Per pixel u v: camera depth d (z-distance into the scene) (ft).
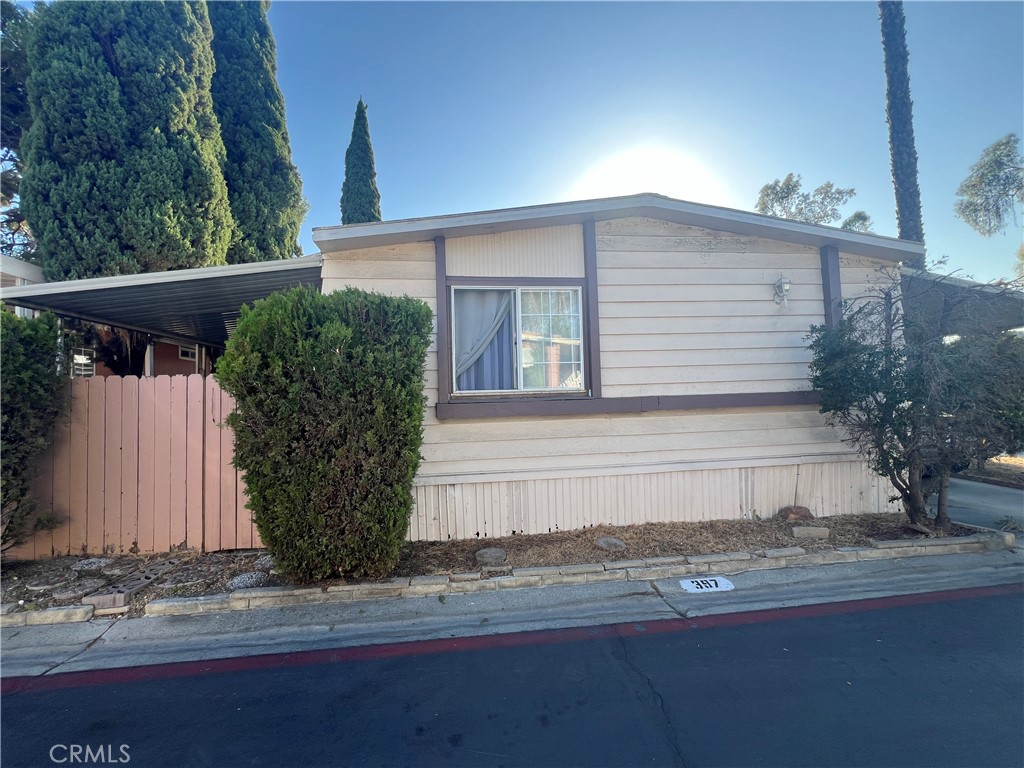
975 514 23.12
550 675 10.84
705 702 9.81
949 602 14.44
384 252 19.35
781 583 15.75
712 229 21.80
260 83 44.27
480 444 19.61
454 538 19.21
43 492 17.56
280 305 14.47
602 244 20.99
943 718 9.24
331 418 14.33
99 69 31.17
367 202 62.95
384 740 8.82
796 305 22.43
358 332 14.78
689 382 21.31
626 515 20.58
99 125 30.78
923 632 12.65
